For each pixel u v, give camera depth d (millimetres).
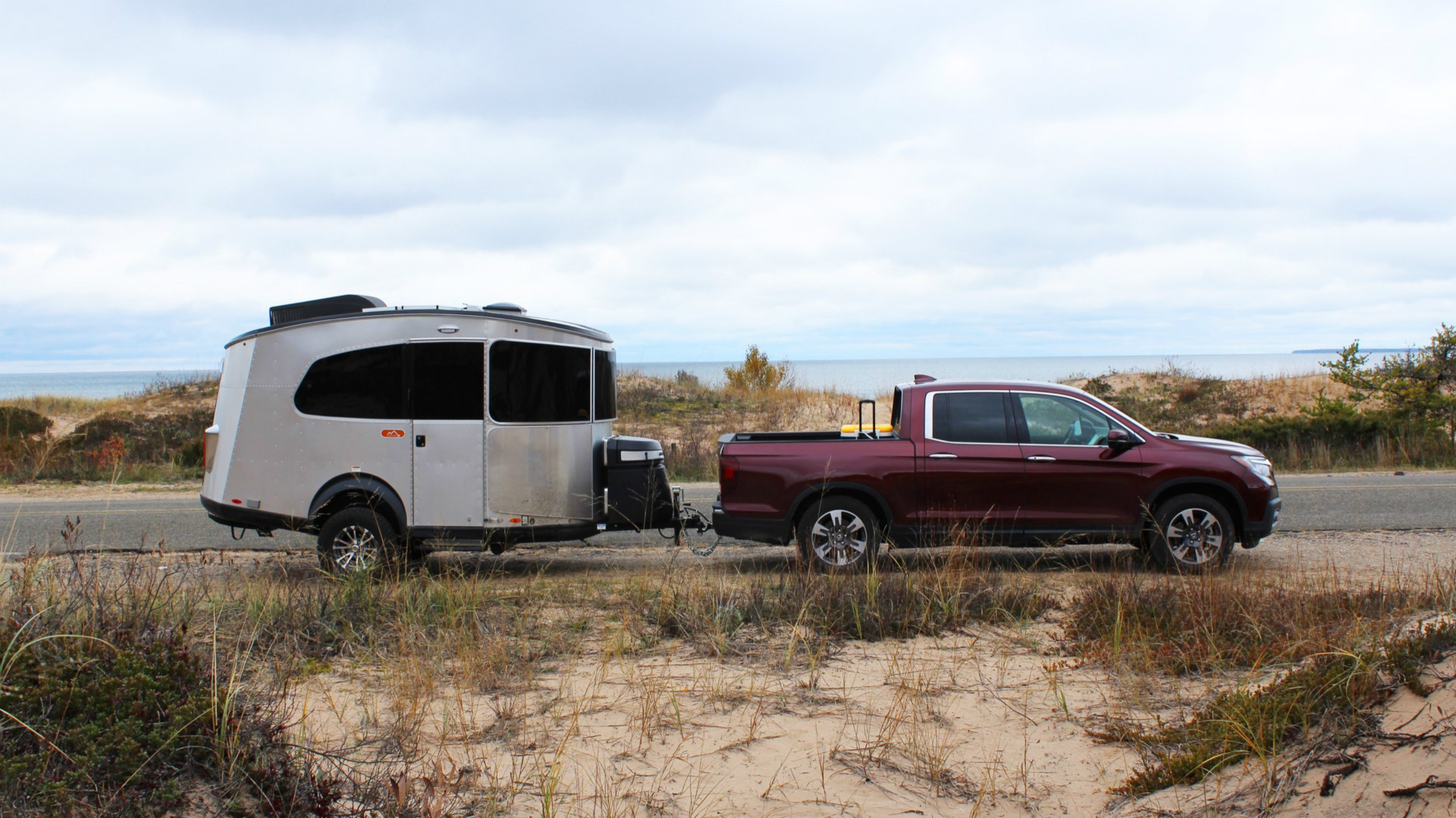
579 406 8773
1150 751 4336
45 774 3412
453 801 3834
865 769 4191
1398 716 3756
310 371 8430
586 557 9953
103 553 9781
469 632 6141
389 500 8352
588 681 5434
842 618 6523
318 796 3633
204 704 3951
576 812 3779
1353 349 21328
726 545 10719
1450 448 18297
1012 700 5090
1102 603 6586
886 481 8664
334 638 6152
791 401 25609
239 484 8445
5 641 4188
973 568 7637
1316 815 3299
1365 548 9891
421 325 8430
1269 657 5551
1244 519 8609
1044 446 8703
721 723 4766
